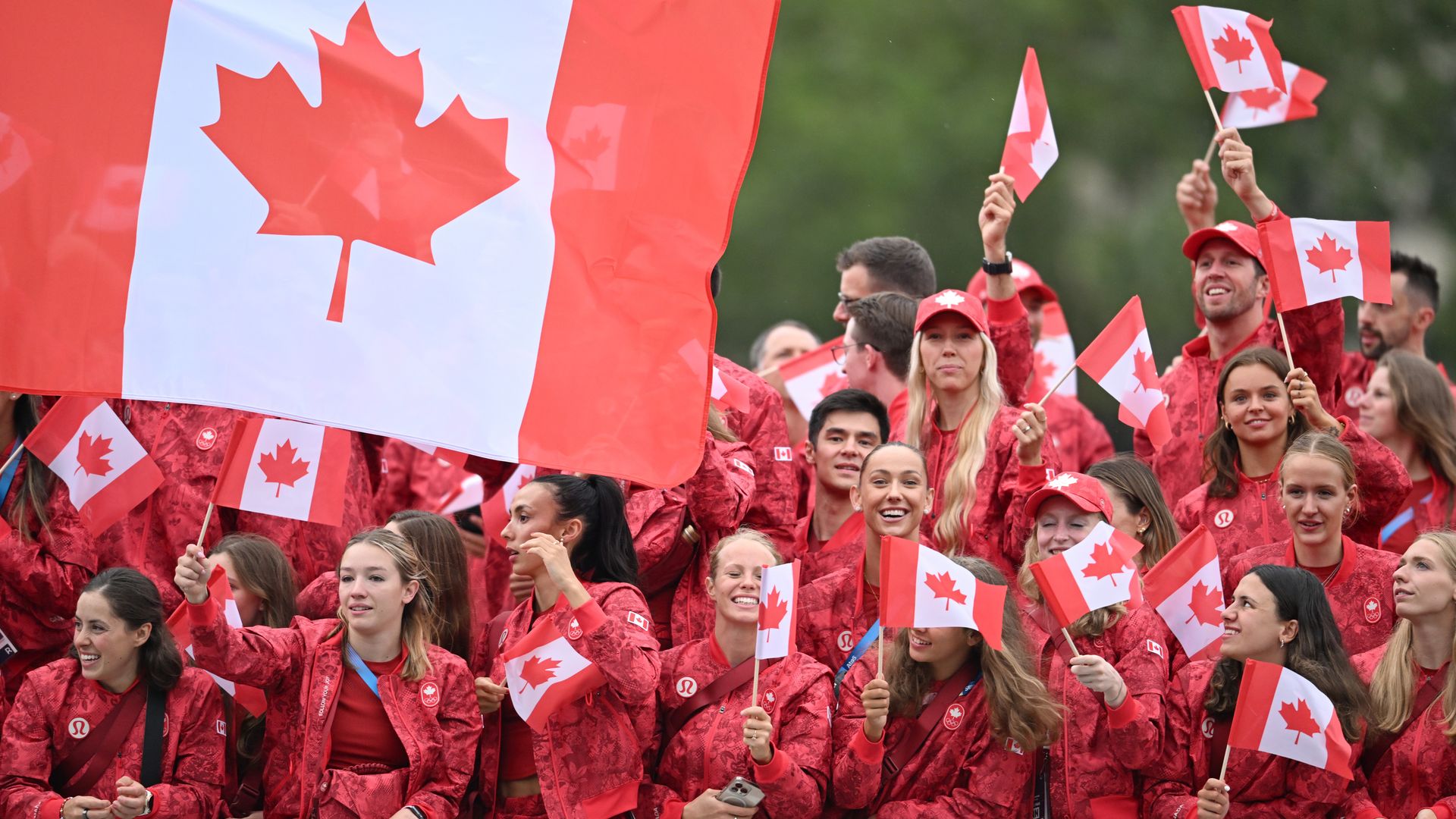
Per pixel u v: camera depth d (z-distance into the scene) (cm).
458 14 2144
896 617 2194
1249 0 7569
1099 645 2372
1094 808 2297
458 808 2347
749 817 2247
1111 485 2550
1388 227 2662
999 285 2916
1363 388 3609
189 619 2297
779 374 3356
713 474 2566
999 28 7800
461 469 3259
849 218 7538
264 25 2086
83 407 2514
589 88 2159
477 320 2088
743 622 2392
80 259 2019
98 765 2341
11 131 2023
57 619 2600
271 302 2047
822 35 7919
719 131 2178
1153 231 7425
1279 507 2608
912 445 2727
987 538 2617
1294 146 7462
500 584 2994
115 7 2055
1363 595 2439
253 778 2458
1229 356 2894
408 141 2108
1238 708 2177
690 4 2177
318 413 2034
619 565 2464
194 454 2683
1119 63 7725
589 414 2091
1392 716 2283
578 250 2128
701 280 2142
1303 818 2250
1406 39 7644
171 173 2048
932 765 2327
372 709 2336
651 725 2367
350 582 2341
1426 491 3059
